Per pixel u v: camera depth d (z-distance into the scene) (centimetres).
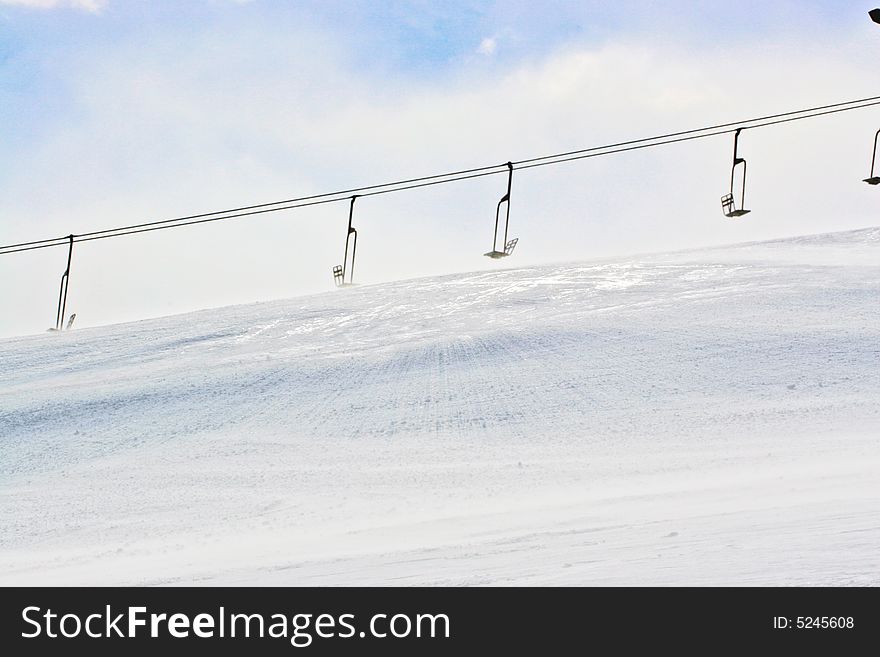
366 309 6425
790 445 2283
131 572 1270
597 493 1794
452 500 1909
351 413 3347
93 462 2888
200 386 4106
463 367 4050
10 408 3959
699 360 3706
